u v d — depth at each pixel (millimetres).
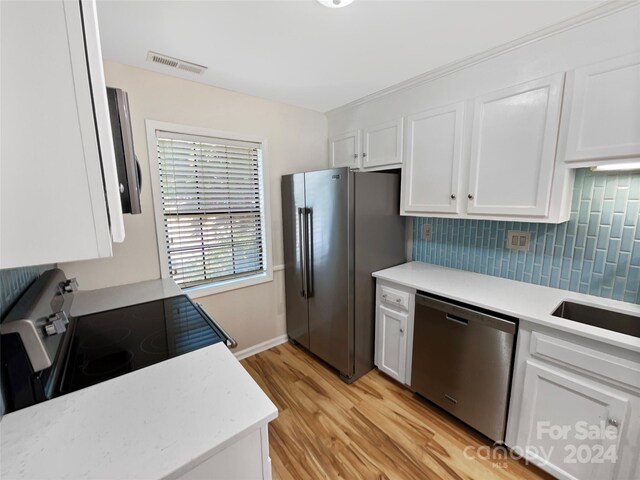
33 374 717
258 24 1307
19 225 460
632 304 1407
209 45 1491
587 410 1186
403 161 2088
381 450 1553
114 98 814
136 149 1785
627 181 1389
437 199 1891
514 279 1854
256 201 2432
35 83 440
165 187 1944
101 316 1317
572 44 1299
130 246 1829
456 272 2062
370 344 2230
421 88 1945
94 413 685
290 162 2561
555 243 1653
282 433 1672
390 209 2213
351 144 2533
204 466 603
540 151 1408
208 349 983
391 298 1993
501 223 1881
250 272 2473
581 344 1175
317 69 1792
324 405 1899
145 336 1118
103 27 1314
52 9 436
